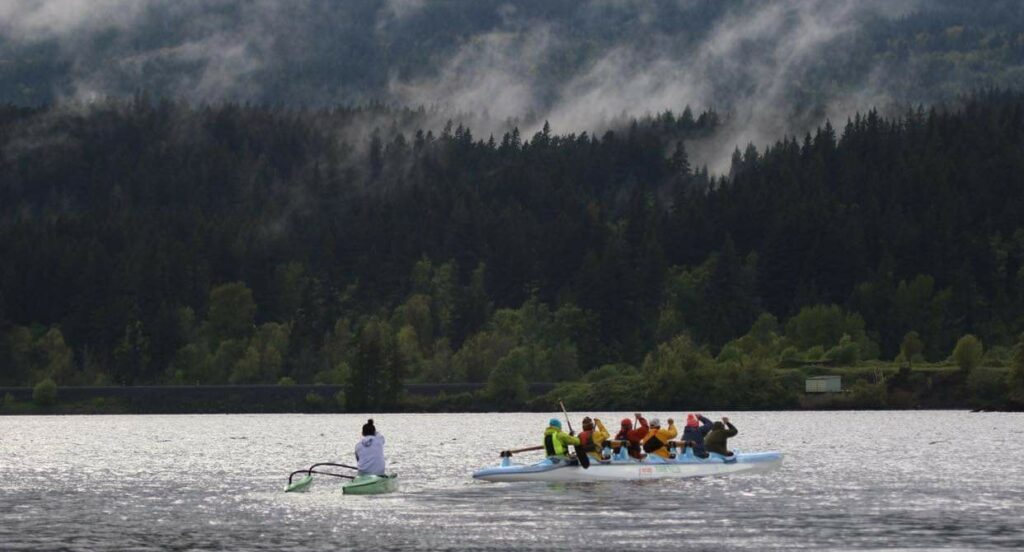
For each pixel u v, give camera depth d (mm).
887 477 120062
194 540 79750
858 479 117375
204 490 114000
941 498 100438
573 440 114625
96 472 138875
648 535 80500
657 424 118688
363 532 82938
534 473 114938
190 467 146125
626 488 108312
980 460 145250
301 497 106125
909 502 97688
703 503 97000
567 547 76125
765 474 121688
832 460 145875
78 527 86312
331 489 114250
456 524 86125
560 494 104188
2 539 80250
